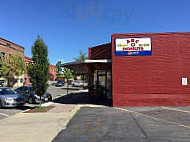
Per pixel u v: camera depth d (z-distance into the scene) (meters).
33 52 15.21
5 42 41.22
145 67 16.72
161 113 13.41
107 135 8.10
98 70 22.17
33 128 9.49
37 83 15.11
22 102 16.97
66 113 13.57
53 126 9.84
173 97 16.45
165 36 16.78
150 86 16.61
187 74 16.55
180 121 10.80
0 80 39.16
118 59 16.91
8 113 14.18
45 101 20.33
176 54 16.67
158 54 16.73
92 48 22.42
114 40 17.06
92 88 22.14
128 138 7.63
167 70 16.62
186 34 16.72
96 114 13.12
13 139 7.79
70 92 35.78
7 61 41.31
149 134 8.17
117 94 16.72
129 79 16.75
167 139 7.46
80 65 20.20
